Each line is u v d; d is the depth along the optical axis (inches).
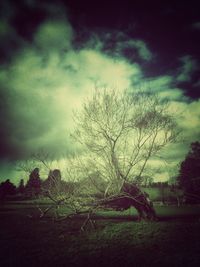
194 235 821.9
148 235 829.8
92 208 1004.6
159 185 2046.0
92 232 893.2
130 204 1070.4
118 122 1091.9
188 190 2023.9
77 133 1095.0
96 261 593.6
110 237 815.1
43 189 1115.3
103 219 1178.0
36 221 1118.4
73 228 967.0
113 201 1032.8
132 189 1051.9
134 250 676.1
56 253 657.0
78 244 740.7
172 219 1146.7
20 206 1750.7
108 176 1048.2
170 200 2036.2
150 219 1079.0
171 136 1075.3
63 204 1069.8
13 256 634.2
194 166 2087.8
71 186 1070.4
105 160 1060.5
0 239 802.8
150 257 617.0
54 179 1102.4
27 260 603.8
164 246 708.0
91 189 1047.6
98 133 1081.4
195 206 1827.0
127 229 924.0
